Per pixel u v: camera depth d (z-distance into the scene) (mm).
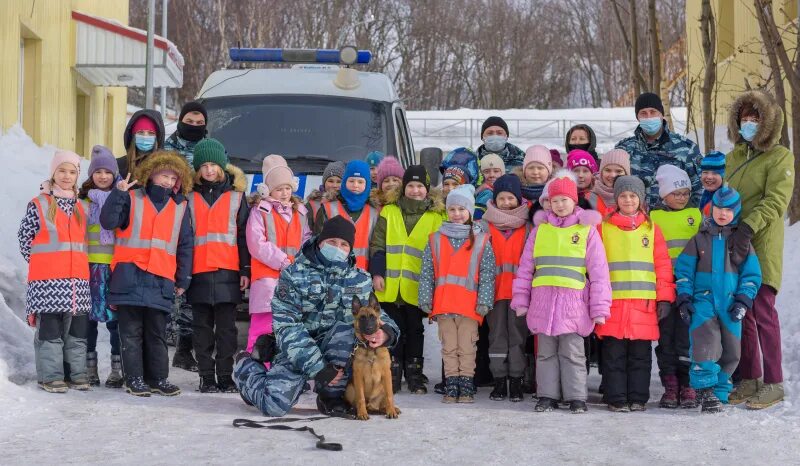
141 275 7043
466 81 65000
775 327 6961
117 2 21344
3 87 13078
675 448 5324
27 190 11680
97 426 5762
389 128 9844
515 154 8914
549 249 6969
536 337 7090
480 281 7262
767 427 5977
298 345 6406
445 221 7633
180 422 5965
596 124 43375
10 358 7449
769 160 7207
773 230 7066
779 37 11352
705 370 6734
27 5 14133
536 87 67000
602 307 6785
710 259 6883
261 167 9227
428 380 8289
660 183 7402
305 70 10656
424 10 62500
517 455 5137
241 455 5051
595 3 67938
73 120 16906
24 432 5555
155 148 7762
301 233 7668
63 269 6969
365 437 5586
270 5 38469
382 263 7688
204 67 40906
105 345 8797
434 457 5070
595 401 7434
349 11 47688
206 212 7422
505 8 67688
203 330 7395
